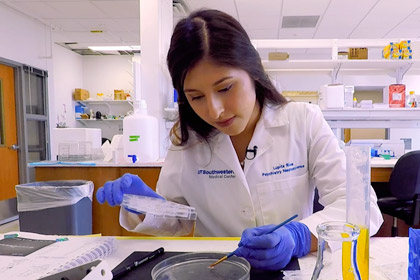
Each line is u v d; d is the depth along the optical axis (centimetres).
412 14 429
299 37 533
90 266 50
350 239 44
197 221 100
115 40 554
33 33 451
